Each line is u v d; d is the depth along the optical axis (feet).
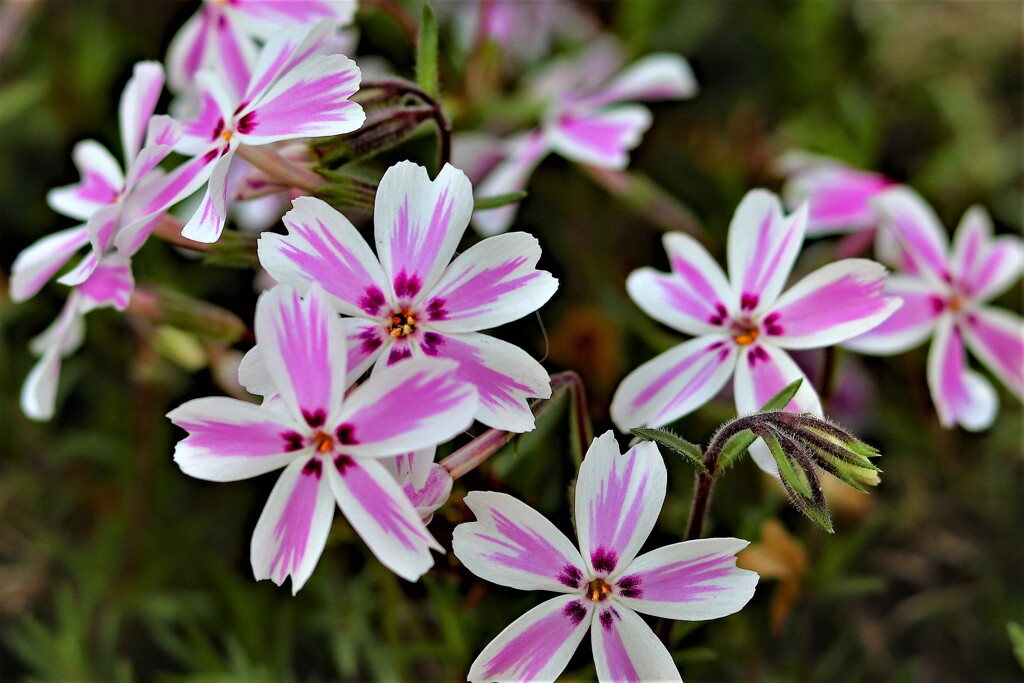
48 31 0.90
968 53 0.97
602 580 0.54
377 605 0.71
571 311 0.82
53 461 0.82
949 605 0.77
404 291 0.54
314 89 0.54
